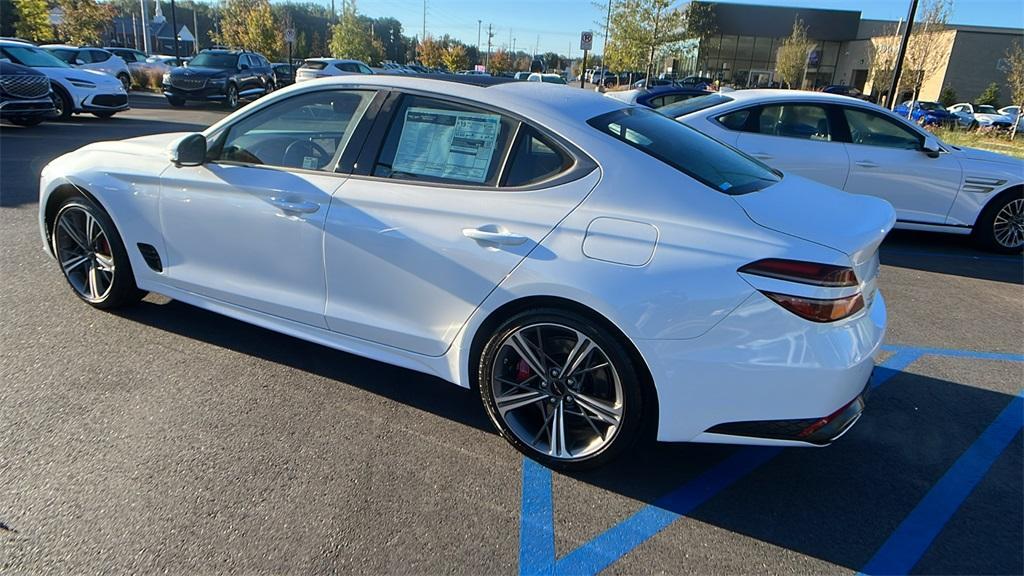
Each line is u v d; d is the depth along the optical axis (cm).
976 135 2358
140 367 354
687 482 287
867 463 307
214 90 1942
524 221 270
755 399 244
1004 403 370
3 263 498
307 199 317
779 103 702
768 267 238
